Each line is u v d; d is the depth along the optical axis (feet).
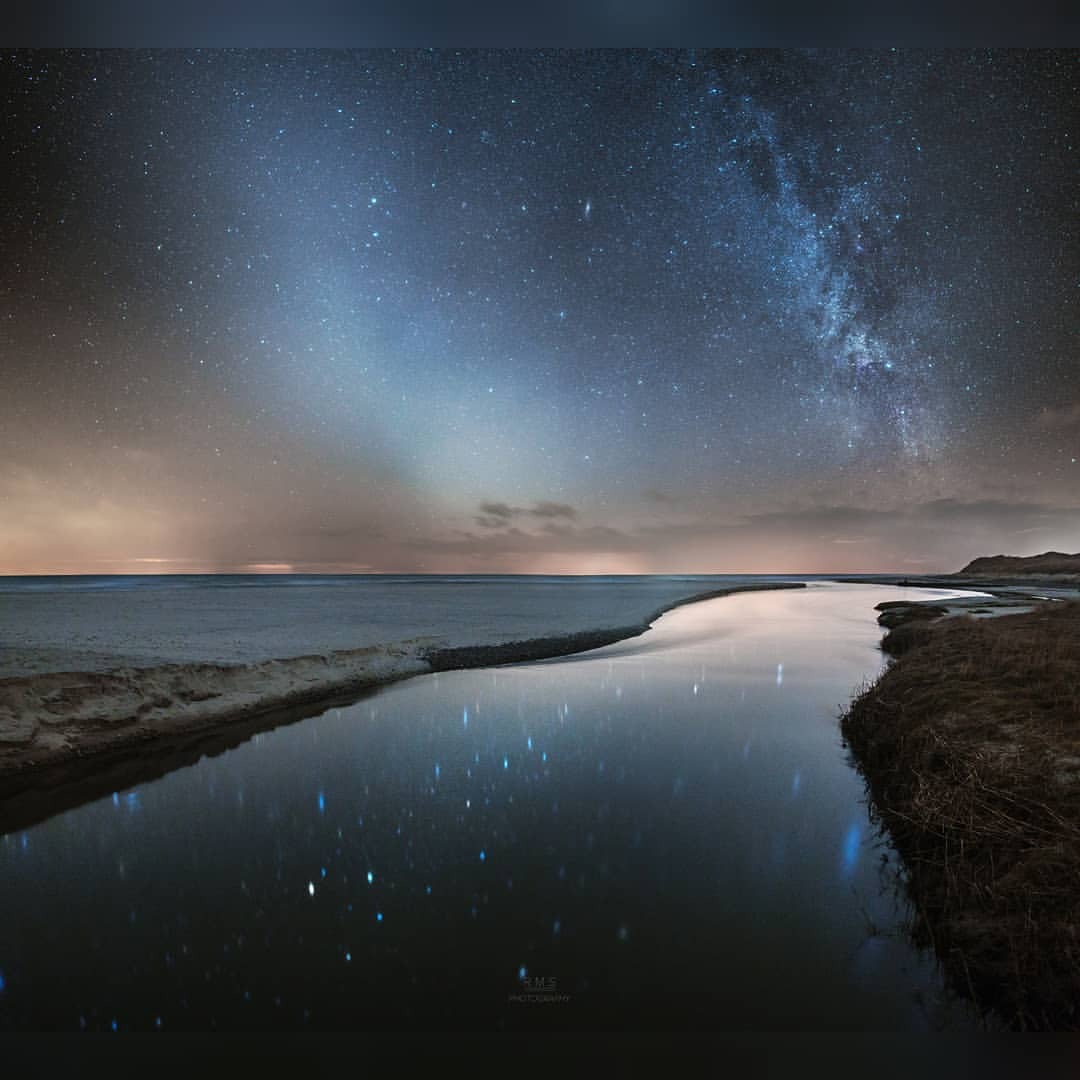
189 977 12.64
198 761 29.32
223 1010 11.49
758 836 19.80
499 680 50.88
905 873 17.08
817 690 45.62
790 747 30.66
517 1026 10.59
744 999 11.55
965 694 26.99
